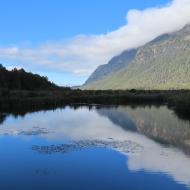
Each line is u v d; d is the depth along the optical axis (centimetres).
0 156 3538
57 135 4972
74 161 3331
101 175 2862
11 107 10725
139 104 13525
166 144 4262
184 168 3088
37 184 2630
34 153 3697
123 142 4397
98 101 15712
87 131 5456
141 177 2822
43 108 10800
